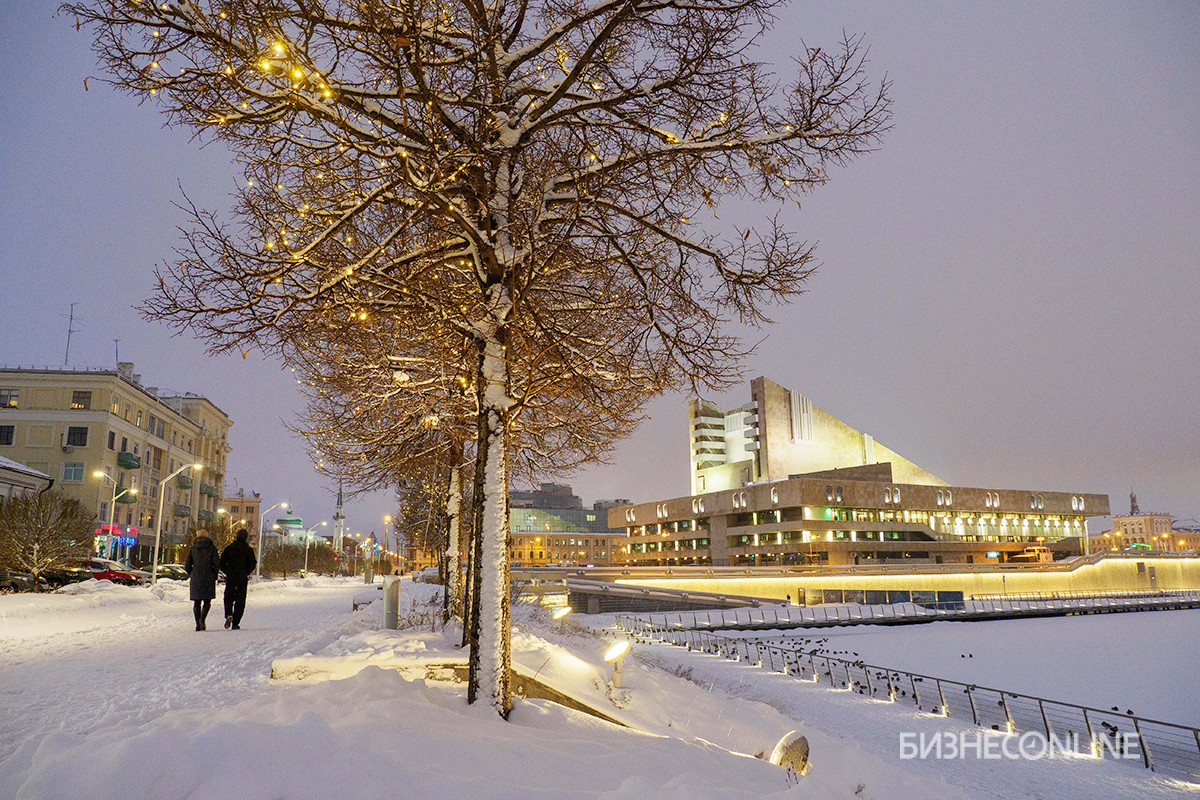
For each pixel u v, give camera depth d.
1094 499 109.62
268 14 4.96
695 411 136.50
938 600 70.12
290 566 68.12
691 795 3.61
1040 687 34.50
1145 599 82.62
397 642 8.82
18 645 12.24
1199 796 15.46
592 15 5.97
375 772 3.55
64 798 2.95
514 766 4.16
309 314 6.60
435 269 7.48
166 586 31.75
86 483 54.81
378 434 10.65
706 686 22.95
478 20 6.02
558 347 7.02
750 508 91.81
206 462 80.69
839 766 9.35
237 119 5.95
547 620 23.08
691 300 7.48
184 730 4.11
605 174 6.80
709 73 6.42
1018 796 15.05
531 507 158.25
